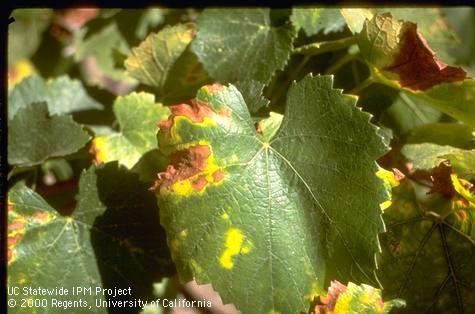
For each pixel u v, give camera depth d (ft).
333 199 1.67
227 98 1.70
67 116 2.00
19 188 1.82
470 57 2.49
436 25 2.09
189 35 2.05
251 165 1.69
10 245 1.78
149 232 1.82
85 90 2.31
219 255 1.65
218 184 1.66
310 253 1.68
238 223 1.67
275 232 1.68
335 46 1.94
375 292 1.73
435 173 1.79
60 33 2.83
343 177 1.66
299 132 1.71
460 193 1.73
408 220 1.79
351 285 1.73
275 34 1.96
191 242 1.65
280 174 1.70
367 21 1.79
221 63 1.97
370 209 1.64
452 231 1.78
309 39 2.01
